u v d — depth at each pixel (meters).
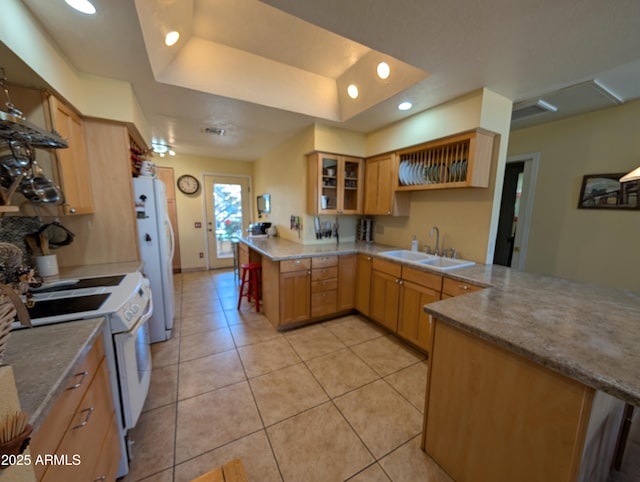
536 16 1.31
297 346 2.55
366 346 2.57
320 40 2.04
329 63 2.36
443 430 1.36
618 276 2.47
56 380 0.76
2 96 1.47
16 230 1.75
